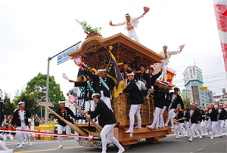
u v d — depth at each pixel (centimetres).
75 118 766
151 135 759
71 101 697
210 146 707
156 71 995
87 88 717
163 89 768
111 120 548
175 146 735
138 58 791
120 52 704
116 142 559
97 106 553
